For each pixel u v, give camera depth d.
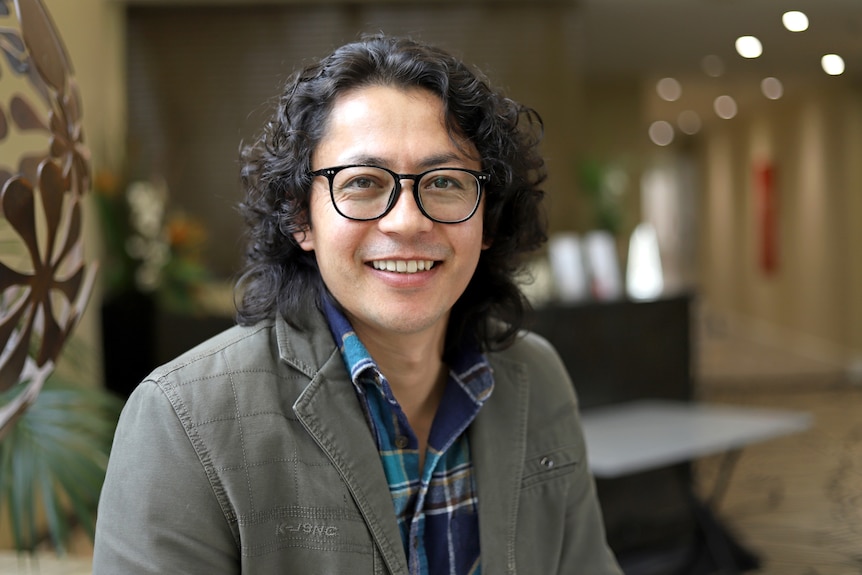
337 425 1.01
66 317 1.29
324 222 0.99
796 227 9.70
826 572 3.40
